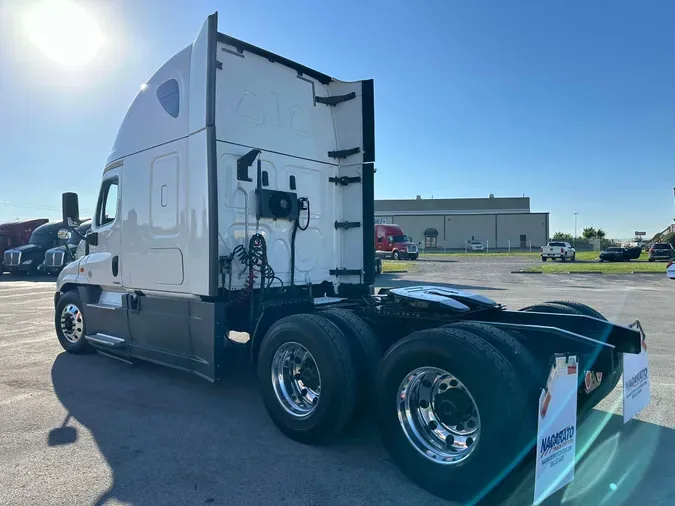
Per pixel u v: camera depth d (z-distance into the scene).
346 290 6.36
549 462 2.98
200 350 4.97
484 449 3.06
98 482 3.52
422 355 3.37
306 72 6.12
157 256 5.50
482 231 79.62
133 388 5.74
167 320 5.38
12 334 9.07
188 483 3.51
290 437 4.22
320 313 4.34
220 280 5.04
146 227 5.68
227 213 5.20
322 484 3.51
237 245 5.28
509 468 3.02
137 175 5.86
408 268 31.22
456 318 4.15
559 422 3.06
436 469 3.30
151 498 3.31
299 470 3.71
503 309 4.93
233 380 6.07
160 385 5.86
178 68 5.36
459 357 3.18
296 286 5.90
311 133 6.17
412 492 3.40
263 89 5.66
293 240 5.88
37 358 7.18
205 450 4.06
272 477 3.61
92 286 6.84
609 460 3.83
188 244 5.06
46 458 3.90
